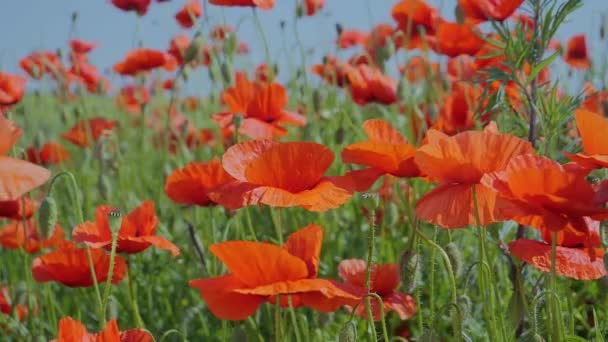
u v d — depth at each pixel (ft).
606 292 3.95
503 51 4.55
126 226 4.07
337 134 5.01
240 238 4.91
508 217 3.59
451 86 5.75
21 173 3.48
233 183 3.83
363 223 5.14
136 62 6.31
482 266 3.82
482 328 4.26
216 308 3.54
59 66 7.08
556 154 4.60
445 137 3.60
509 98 4.68
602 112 5.02
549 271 3.69
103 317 3.80
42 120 8.17
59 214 5.95
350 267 4.09
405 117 5.98
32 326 4.57
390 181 4.89
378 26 6.36
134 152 7.86
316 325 4.30
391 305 4.05
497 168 3.59
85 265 4.09
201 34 5.14
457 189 3.63
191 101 8.34
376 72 5.27
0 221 6.37
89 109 8.69
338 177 3.83
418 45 5.50
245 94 4.86
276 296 3.63
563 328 3.68
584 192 3.47
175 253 4.08
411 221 4.32
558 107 4.31
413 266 3.90
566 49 6.15
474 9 4.58
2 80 5.17
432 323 3.70
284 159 3.78
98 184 4.67
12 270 5.13
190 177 4.30
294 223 5.03
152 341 3.61
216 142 6.72
